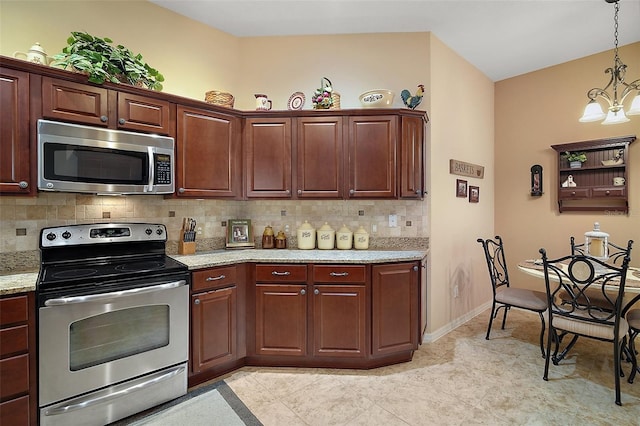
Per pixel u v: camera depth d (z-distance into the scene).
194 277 2.11
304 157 2.64
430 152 2.96
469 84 3.54
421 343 2.69
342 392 2.09
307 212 3.00
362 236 2.85
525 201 3.79
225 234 2.90
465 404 1.96
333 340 2.36
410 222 2.97
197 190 2.40
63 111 1.86
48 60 1.96
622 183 3.14
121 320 1.82
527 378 2.26
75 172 1.89
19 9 2.01
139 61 2.20
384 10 2.63
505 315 3.24
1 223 1.92
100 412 1.74
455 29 2.92
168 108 2.26
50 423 1.61
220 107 2.50
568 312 2.21
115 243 2.18
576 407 1.92
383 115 2.62
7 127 1.72
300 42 3.01
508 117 3.93
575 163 3.40
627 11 2.62
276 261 2.37
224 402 1.98
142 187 2.12
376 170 2.61
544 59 3.46
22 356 1.56
